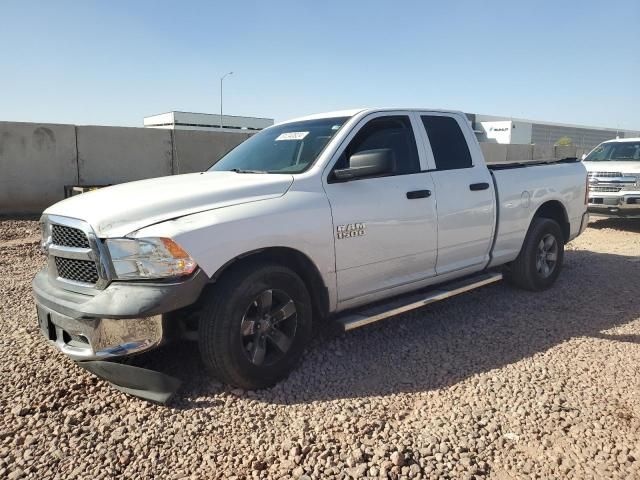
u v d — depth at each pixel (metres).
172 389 3.35
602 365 4.02
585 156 12.92
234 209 3.45
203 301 3.41
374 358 4.16
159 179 4.30
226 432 3.10
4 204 12.59
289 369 3.76
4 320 4.91
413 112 4.83
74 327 3.30
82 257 3.34
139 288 3.13
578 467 2.78
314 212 3.75
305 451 2.90
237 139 15.68
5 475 2.70
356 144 4.27
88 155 13.45
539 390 3.60
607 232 10.85
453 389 3.64
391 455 2.84
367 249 4.09
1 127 12.34
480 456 2.88
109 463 2.81
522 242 5.70
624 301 5.68
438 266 4.79
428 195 4.54
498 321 5.03
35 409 3.31
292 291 3.68
